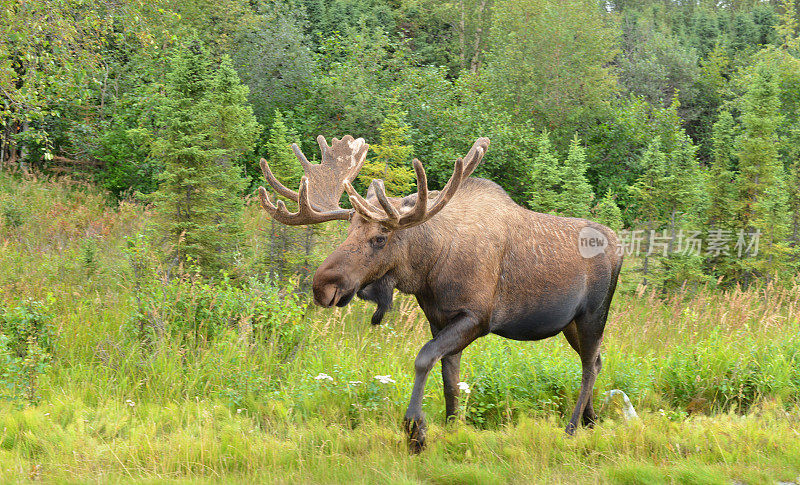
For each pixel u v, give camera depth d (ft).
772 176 67.67
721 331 43.55
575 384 34.50
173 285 39.88
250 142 60.03
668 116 106.83
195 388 33.42
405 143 82.84
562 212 65.87
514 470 24.62
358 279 24.89
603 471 24.13
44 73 55.31
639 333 44.04
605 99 115.55
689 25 293.23
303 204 25.58
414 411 25.63
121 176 79.71
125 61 93.61
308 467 24.63
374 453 25.34
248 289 43.27
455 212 26.94
